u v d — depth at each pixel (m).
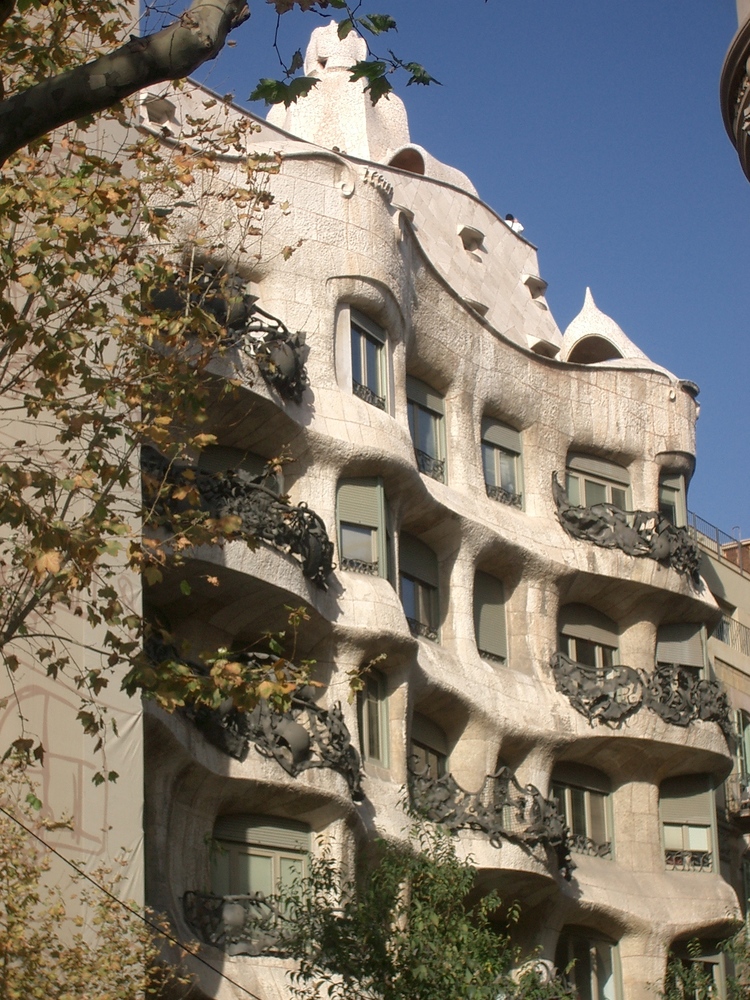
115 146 24.41
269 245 28.88
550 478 36.34
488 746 32.25
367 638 28.09
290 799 25.83
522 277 41.22
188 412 17.42
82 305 16.39
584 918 34.00
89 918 20.31
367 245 30.00
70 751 20.92
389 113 40.88
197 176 27.97
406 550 32.06
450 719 31.91
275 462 20.58
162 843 23.50
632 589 36.41
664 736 35.41
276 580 25.89
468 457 33.94
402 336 31.20
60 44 17.61
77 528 15.12
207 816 25.05
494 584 34.56
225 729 24.89
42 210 18.22
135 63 10.59
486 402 35.03
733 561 48.38
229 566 25.14
